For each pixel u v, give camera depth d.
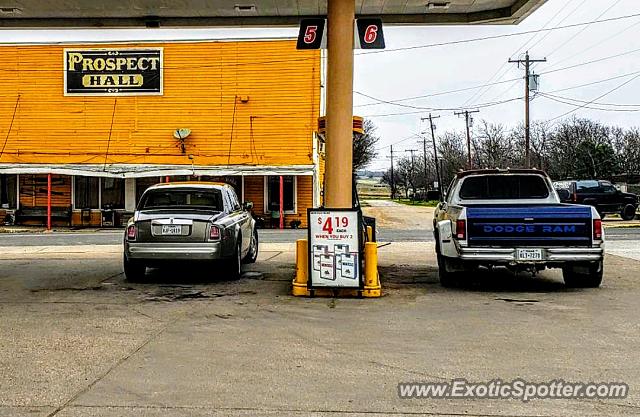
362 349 6.51
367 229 11.66
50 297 9.66
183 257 10.80
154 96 31.69
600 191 30.86
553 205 10.70
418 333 7.21
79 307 8.84
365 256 9.76
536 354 6.29
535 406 4.86
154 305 9.00
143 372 5.73
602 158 54.22
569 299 9.45
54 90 31.95
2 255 16.38
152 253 10.82
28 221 31.92
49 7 13.45
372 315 8.24
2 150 31.91
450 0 12.94
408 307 8.80
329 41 10.52
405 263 14.27
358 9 13.51
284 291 10.23
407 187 107.00
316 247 9.65
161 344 6.73
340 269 9.59
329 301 9.30
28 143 31.92
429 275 12.21
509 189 11.82
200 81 31.52
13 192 32.28
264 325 7.65
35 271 12.84
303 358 6.18
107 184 32.31
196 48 31.48
